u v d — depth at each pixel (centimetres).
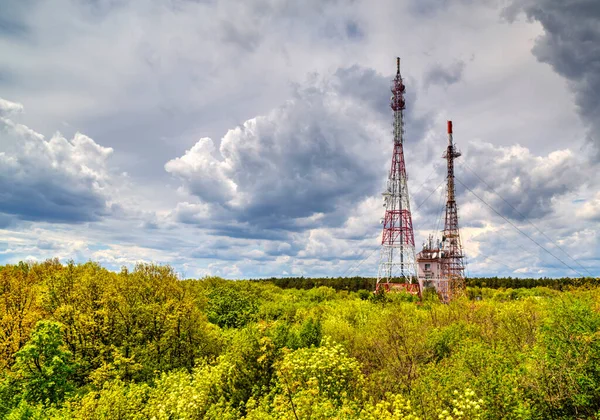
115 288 3128
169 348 2809
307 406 1148
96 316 2886
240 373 1639
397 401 1146
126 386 2136
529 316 1888
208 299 4372
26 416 1647
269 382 1589
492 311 2536
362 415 1159
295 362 1498
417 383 1449
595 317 1120
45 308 2933
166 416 1436
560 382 1052
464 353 1463
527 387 1102
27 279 3772
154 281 3384
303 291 7512
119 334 2931
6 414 1909
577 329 1084
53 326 2347
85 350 2728
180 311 2848
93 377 2245
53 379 2180
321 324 2758
